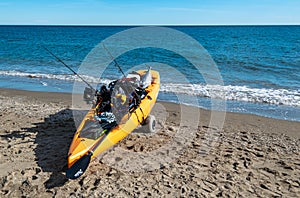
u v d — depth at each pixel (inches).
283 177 203.6
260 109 375.2
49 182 194.5
